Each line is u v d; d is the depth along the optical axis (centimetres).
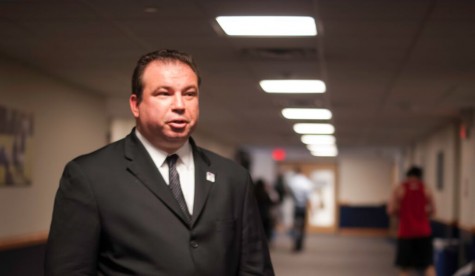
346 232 2181
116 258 195
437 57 603
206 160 213
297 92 852
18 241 642
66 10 459
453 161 1093
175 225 196
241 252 214
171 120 196
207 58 634
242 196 216
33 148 684
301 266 1167
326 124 1263
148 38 547
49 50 595
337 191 2203
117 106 1041
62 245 193
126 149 203
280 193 1950
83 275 192
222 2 437
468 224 922
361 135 1491
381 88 802
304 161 2242
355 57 615
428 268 833
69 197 195
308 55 610
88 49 590
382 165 2186
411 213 831
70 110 781
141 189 197
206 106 1020
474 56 591
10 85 633
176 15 471
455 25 481
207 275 197
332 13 459
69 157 779
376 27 496
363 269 1127
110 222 194
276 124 1289
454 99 873
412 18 465
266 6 445
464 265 917
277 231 2169
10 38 547
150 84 198
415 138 1539
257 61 645
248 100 940
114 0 434
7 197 629
